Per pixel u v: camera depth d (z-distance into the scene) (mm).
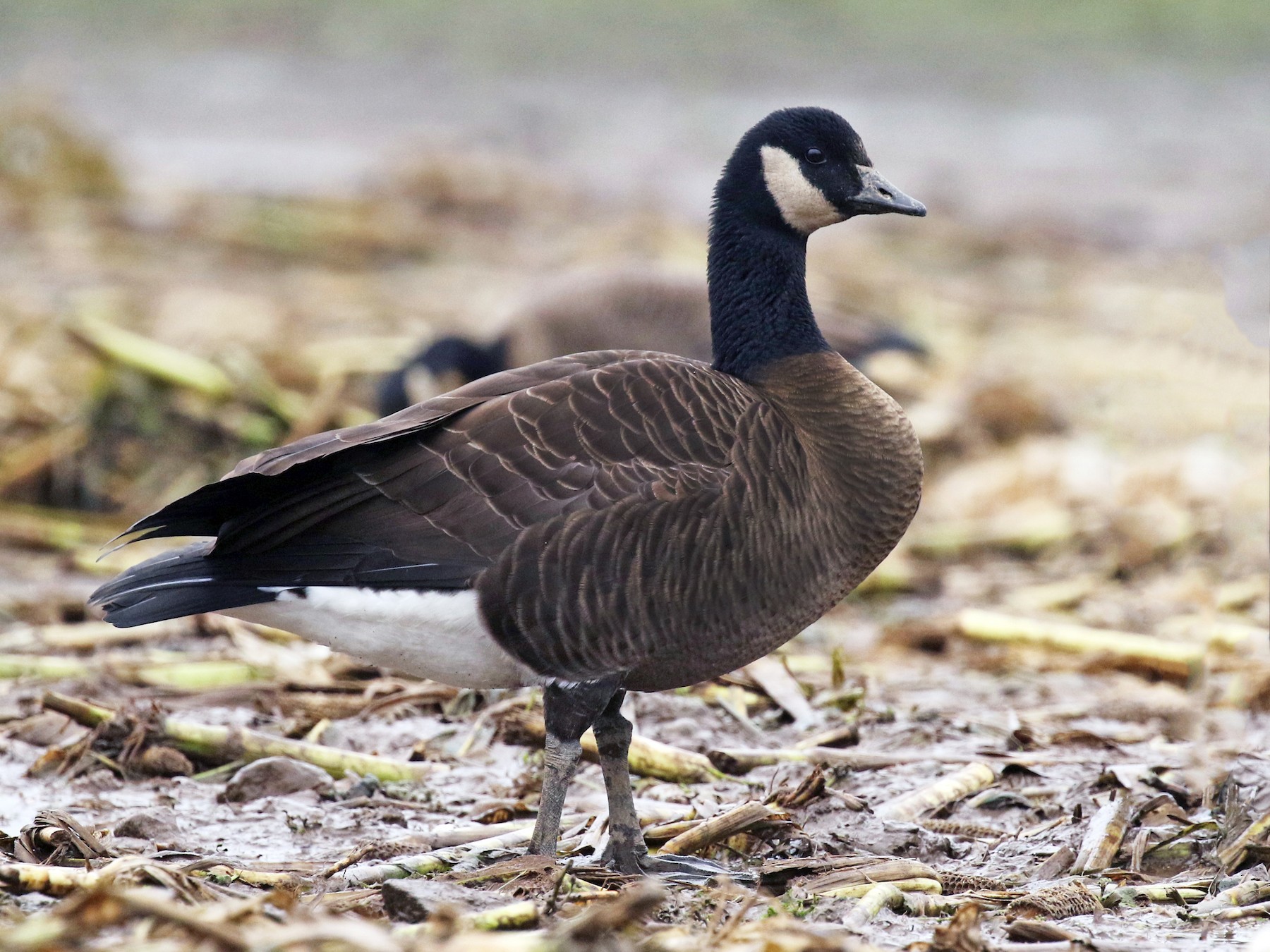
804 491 8508
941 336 24266
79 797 9570
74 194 32188
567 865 7746
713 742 10930
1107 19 51000
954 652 13883
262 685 11828
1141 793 9500
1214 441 18484
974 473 18438
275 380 19875
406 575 8055
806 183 9641
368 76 48000
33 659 12352
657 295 19422
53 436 17703
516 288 27438
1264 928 7477
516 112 43469
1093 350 23250
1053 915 7652
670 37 51250
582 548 8008
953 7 52438
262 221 30672
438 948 6176
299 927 6160
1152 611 14867
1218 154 38312
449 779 10164
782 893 8102
